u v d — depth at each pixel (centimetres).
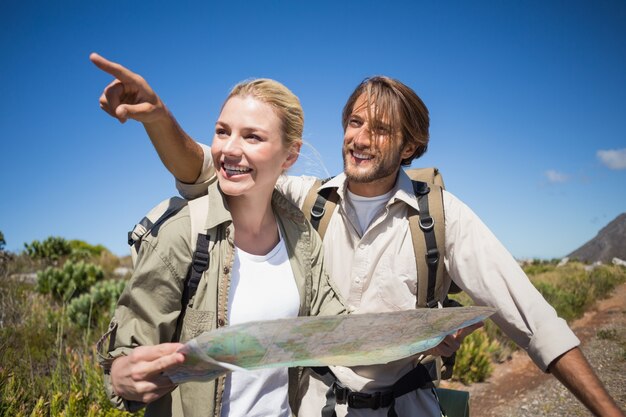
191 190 164
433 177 231
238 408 147
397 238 211
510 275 194
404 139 215
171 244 139
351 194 219
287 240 169
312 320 110
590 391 165
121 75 125
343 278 219
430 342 160
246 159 146
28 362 470
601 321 966
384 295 211
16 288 880
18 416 329
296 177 241
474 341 696
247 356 118
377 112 204
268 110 148
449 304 234
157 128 144
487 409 532
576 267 2109
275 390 157
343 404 207
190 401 139
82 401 356
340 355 139
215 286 142
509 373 680
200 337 104
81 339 633
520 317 190
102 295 802
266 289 155
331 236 222
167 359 108
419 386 206
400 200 212
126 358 118
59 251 1923
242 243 158
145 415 149
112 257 2003
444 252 206
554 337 175
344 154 217
